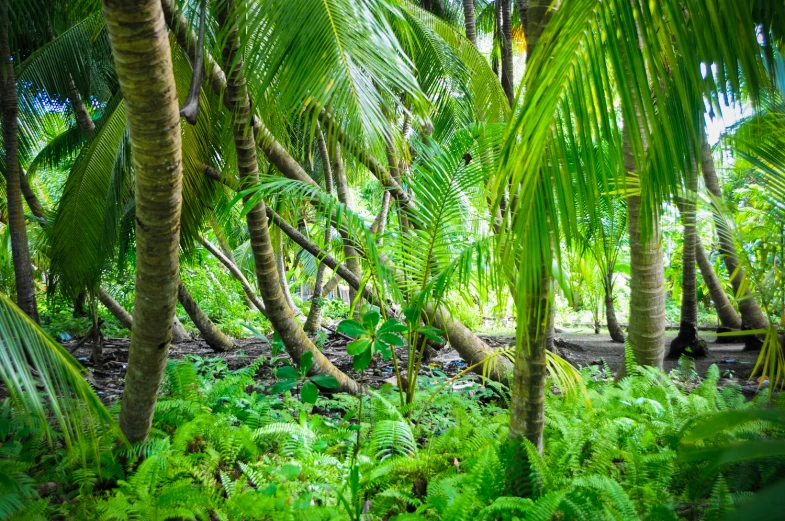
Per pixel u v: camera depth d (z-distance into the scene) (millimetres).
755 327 6895
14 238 5598
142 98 2264
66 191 5746
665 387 4164
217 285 10883
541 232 1942
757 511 780
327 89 2598
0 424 3273
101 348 6781
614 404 3936
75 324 8562
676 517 2312
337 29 2641
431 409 4309
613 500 2508
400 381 4027
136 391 2990
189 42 3752
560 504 2318
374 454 3330
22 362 1846
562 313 12195
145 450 3139
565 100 1837
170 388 4438
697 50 1787
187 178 5438
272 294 4520
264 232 4359
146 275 2689
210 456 3264
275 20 2674
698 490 2613
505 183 1957
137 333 2850
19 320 1948
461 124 6270
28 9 5961
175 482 2859
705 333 9031
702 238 7742
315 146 7723
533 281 2105
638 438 3121
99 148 5703
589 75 1825
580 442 3047
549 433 3445
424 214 3844
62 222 5742
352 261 6023
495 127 3607
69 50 6453
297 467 2738
